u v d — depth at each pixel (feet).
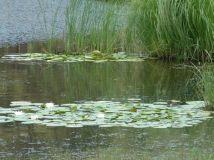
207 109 30.63
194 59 44.98
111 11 47.37
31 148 24.56
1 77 37.91
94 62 43.86
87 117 28.68
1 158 23.34
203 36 44.80
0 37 52.70
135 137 26.02
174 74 40.06
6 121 27.99
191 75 39.65
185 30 45.01
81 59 44.73
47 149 24.47
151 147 24.80
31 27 57.67
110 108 30.25
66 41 48.16
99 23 47.42
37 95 33.30
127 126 27.55
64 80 37.50
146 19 46.11
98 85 36.40
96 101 32.01
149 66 42.78
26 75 38.73
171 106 31.19
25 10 67.10
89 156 23.67
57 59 44.57
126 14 47.21
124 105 30.83
